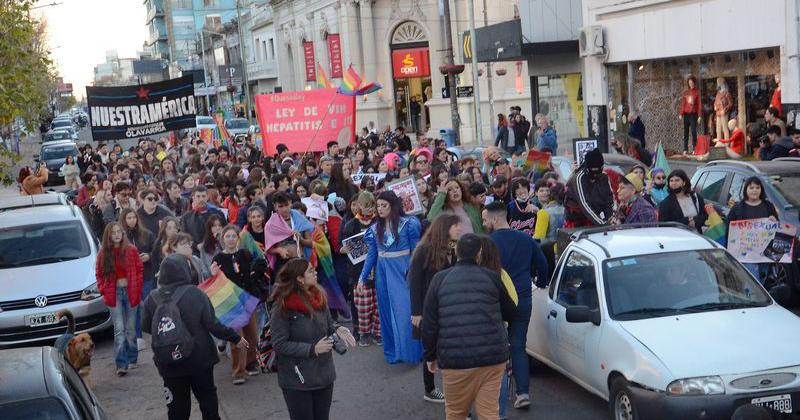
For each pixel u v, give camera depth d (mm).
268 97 21062
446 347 6879
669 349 7359
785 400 7020
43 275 12781
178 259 8102
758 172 12688
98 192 17734
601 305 8102
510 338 8727
